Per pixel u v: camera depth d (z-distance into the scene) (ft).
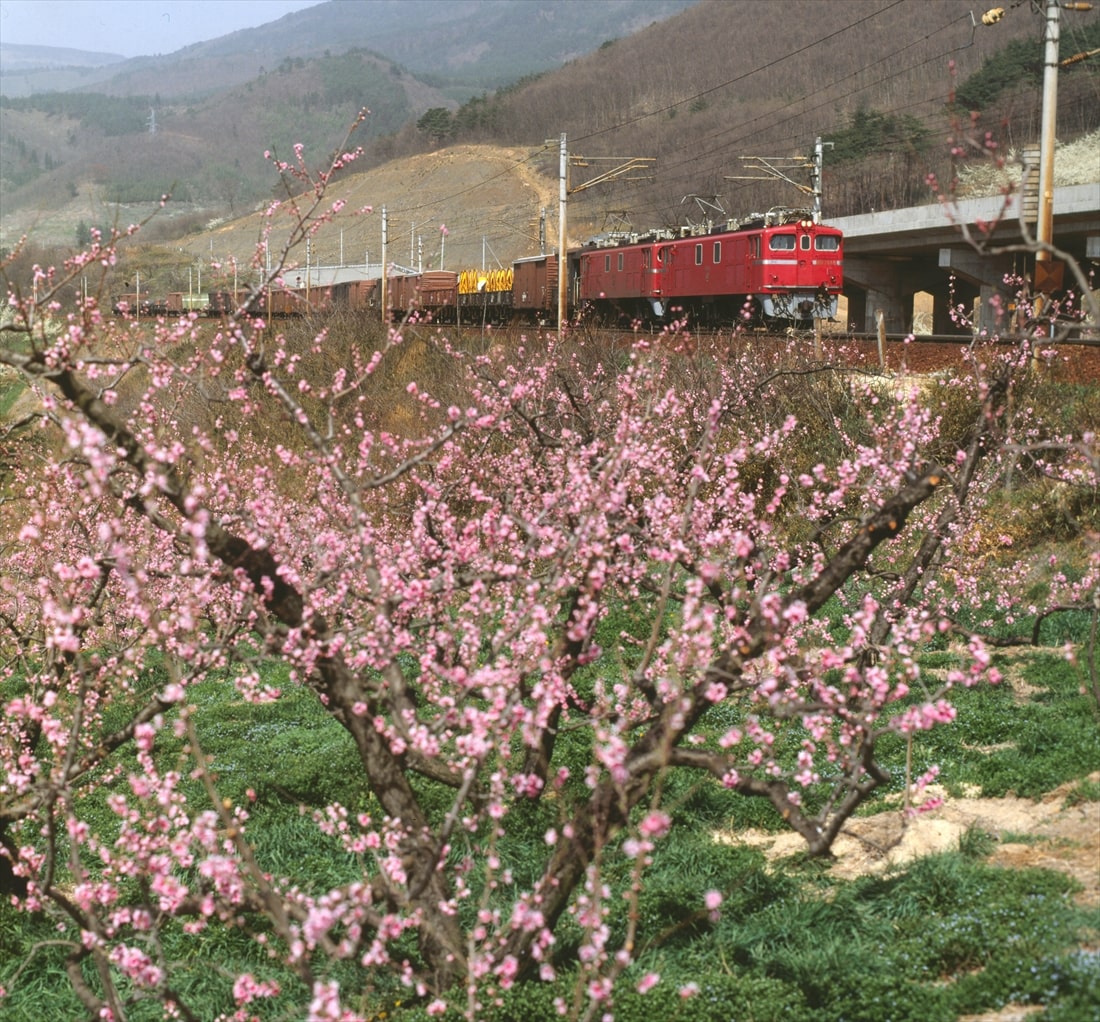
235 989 20.75
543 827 33.24
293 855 34.65
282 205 30.68
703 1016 20.86
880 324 76.54
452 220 520.01
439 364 85.46
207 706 54.60
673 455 48.06
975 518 52.03
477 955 20.90
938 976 22.07
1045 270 69.36
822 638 44.47
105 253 27.17
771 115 488.85
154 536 41.86
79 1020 26.68
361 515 24.29
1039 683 41.52
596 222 401.08
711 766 21.93
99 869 35.35
